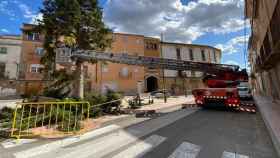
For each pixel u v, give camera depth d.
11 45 27.73
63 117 7.59
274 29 8.87
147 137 6.32
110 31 13.61
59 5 11.97
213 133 6.59
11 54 27.44
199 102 12.40
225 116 9.82
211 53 44.53
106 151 5.11
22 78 26.80
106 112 11.27
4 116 8.07
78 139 6.27
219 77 13.14
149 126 7.95
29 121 7.46
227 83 12.61
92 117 10.04
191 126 7.72
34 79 27.14
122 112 11.76
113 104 11.73
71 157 4.75
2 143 5.89
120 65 32.75
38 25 12.15
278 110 10.33
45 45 12.22
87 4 12.84
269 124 6.89
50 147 5.51
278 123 6.98
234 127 7.39
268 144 5.34
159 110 12.96
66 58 9.56
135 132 7.02
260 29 15.35
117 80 32.03
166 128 7.50
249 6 19.89
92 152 5.06
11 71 26.89
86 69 29.66
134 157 4.63
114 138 6.32
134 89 33.12
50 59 12.24
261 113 9.92
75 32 12.34
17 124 7.12
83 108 9.18
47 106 8.40
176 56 39.22
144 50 35.72
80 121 8.12
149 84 36.50
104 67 31.19
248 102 15.63
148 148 5.25
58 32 11.94
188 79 39.34
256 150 4.91
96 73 30.47
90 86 29.53
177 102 18.50
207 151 4.92
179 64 12.38
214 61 44.88
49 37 12.18
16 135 6.33
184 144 5.50
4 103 17.84
